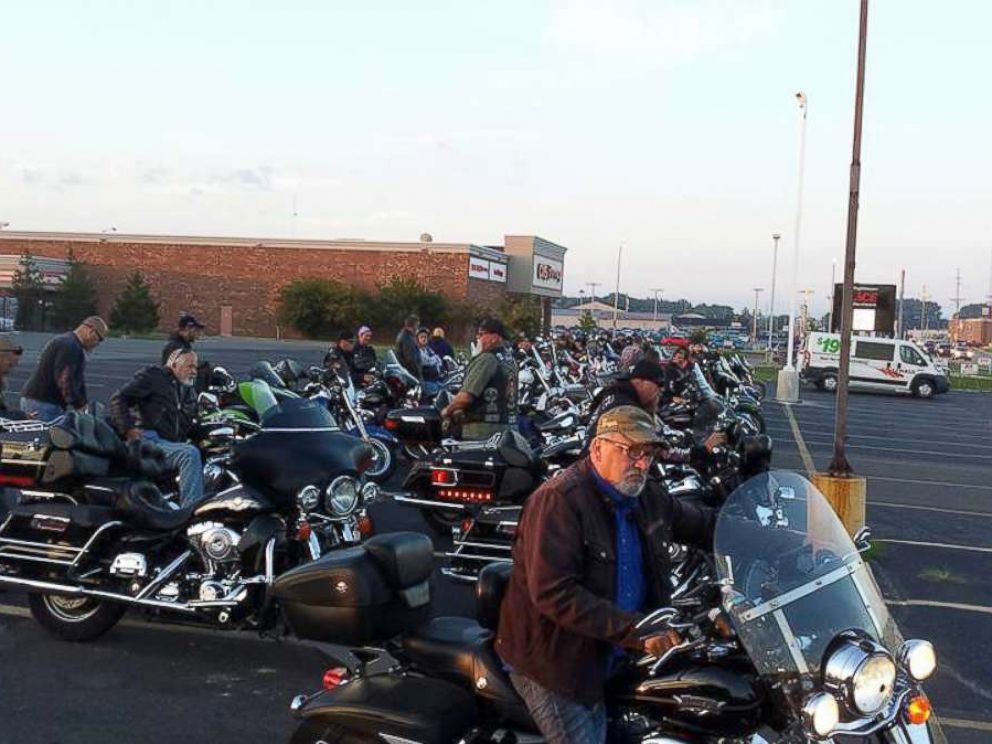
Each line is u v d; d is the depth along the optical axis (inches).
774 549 146.4
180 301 2684.5
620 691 146.9
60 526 264.5
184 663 263.1
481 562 317.7
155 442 309.9
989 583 370.0
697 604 167.2
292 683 251.4
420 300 2486.5
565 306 7298.2
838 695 128.3
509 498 322.3
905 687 135.9
